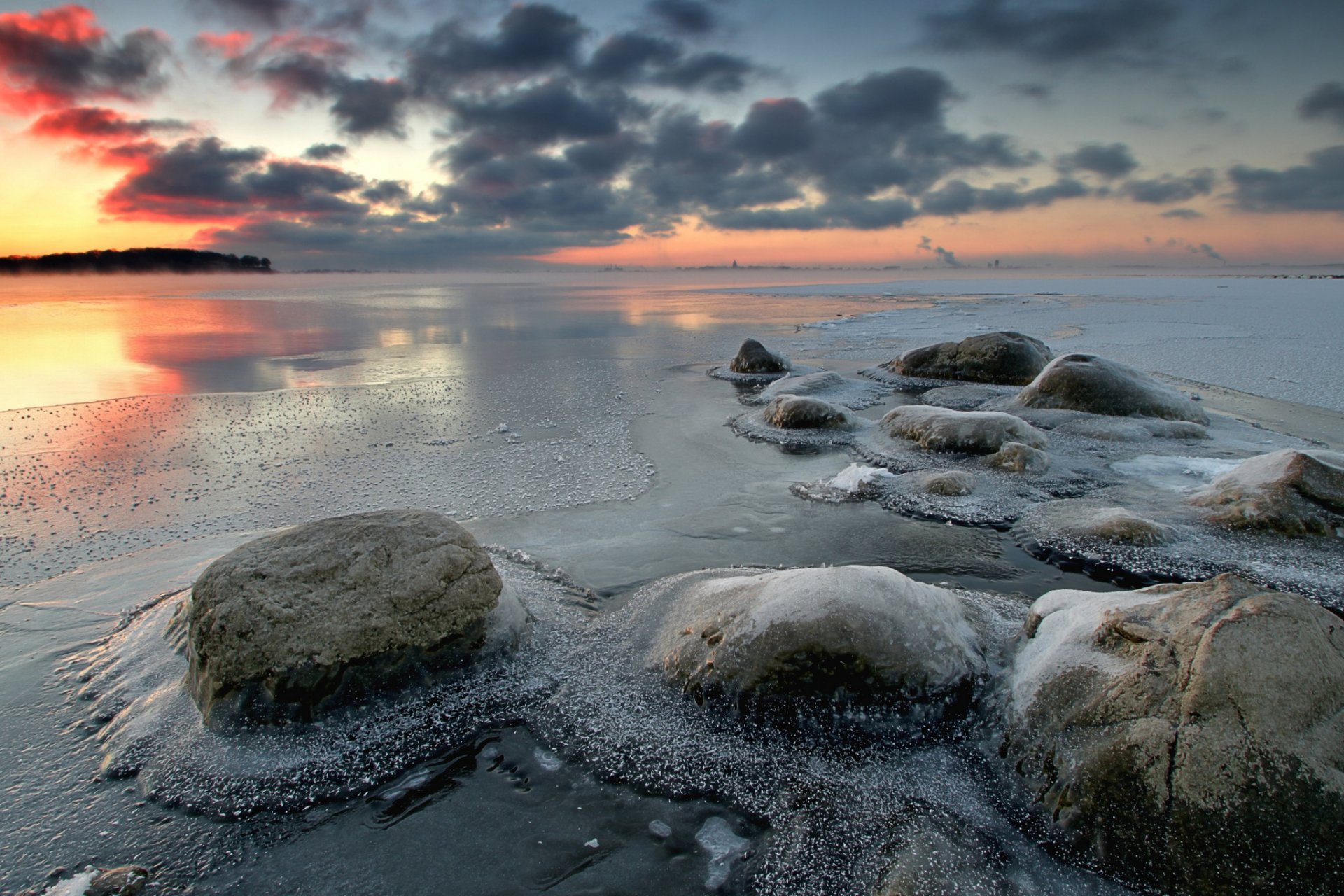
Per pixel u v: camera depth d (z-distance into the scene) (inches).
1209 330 576.7
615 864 83.6
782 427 280.8
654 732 104.7
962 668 106.4
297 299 1337.4
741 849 85.4
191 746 101.2
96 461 241.1
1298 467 174.1
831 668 103.6
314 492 210.2
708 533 181.8
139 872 82.0
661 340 601.0
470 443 264.4
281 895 80.0
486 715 109.5
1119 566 158.4
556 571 158.2
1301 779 77.0
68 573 157.2
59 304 1150.3
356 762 99.7
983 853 81.7
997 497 201.3
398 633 112.7
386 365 462.3
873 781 94.0
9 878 81.9
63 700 113.5
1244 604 91.2
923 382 388.5
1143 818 79.8
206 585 111.9
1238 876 74.8
